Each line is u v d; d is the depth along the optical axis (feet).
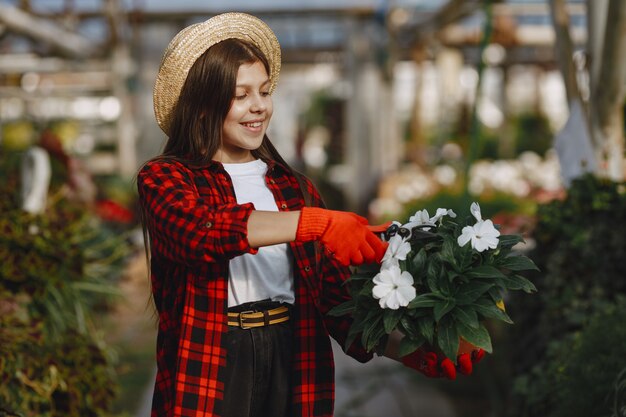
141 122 35.94
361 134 37.17
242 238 5.25
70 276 10.00
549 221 10.39
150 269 6.14
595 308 9.02
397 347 5.98
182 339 5.70
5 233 9.17
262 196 6.24
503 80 41.57
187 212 5.44
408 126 44.04
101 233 17.61
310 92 50.93
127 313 20.51
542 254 10.63
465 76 42.93
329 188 46.19
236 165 6.30
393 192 30.71
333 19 36.04
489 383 12.07
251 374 5.94
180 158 6.02
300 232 5.24
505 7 31.17
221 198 5.99
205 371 5.68
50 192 12.52
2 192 10.23
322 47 40.04
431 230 6.01
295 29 37.37
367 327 5.60
